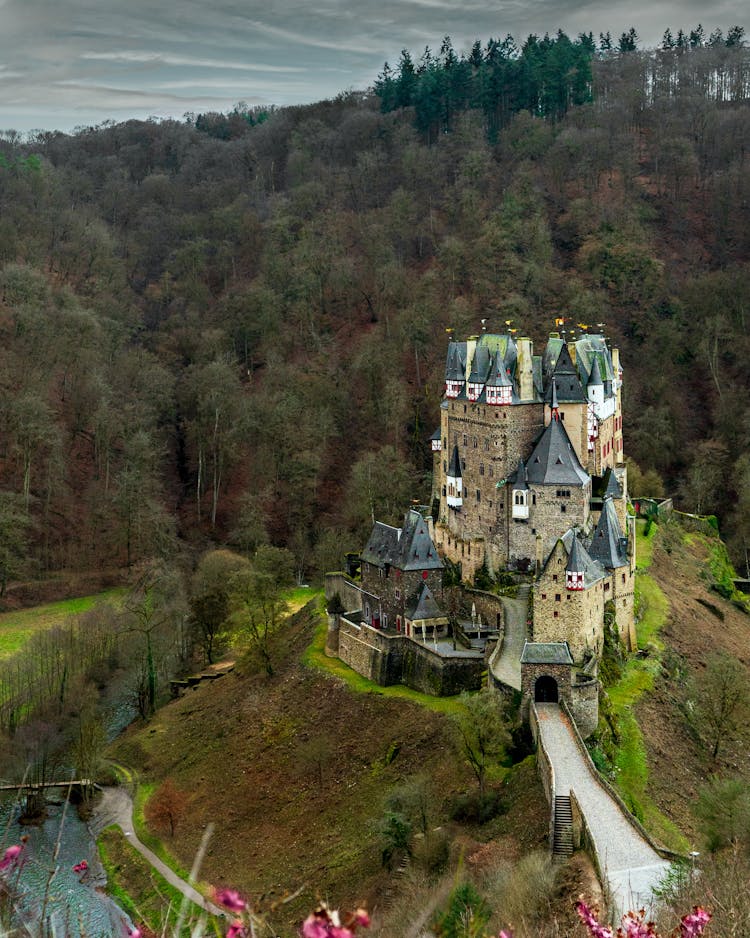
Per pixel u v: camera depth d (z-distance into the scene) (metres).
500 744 112.31
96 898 113.62
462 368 160.25
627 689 131.12
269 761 139.12
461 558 157.12
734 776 123.56
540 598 125.19
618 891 82.19
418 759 125.25
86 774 141.75
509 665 129.25
